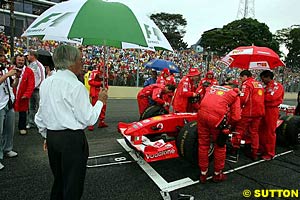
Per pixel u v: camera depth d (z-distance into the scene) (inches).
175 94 198.1
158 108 195.2
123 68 590.6
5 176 127.5
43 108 76.0
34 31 87.4
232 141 167.0
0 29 711.1
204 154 128.8
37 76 213.8
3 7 791.7
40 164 144.7
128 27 81.7
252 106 160.1
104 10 82.7
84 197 111.1
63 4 92.4
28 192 112.8
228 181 135.5
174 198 113.7
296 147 205.8
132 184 126.0
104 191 117.3
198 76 190.7
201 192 121.2
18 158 152.1
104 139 203.0
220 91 126.9
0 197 107.5
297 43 1508.4
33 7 899.4
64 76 74.8
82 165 76.7
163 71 227.3
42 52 217.5
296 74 868.6
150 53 753.6
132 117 307.6
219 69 660.1
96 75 227.1
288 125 197.0
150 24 95.0
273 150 173.9
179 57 790.5
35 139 189.8
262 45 1267.2
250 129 169.8
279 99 166.9
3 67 138.4
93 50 653.9
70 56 75.2
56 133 74.9
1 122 136.1
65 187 74.6
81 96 74.2
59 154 75.4
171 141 156.3
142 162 155.6
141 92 217.3
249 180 137.9
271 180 139.3
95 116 76.9
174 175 139.3
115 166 148.2
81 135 77.2
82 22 78.3
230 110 128.3
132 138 148.9
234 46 1166.3
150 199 112.3
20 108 193.3
